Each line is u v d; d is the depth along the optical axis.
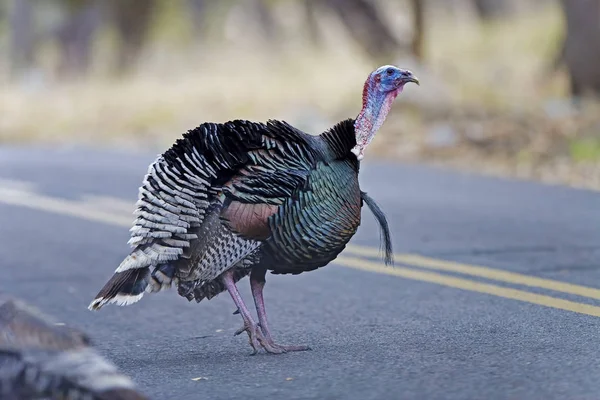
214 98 73.12
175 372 20.92
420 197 42.75
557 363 20.47
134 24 98.12
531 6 104.69
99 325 25.38
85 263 32.69
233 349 22.75
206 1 119.31
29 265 32.47
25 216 40.56
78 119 72.44
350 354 21.73
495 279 28.61
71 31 103.88
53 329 14.91
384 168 50.69
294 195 20.66
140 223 20.16
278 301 27.14
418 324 24.20
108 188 46.69
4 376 14.51
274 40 114.50
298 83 75.19
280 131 20.86
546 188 44.47
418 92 61.09
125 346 23.36
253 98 71.81
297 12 119.56
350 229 21.27
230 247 20.52
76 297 28.42
